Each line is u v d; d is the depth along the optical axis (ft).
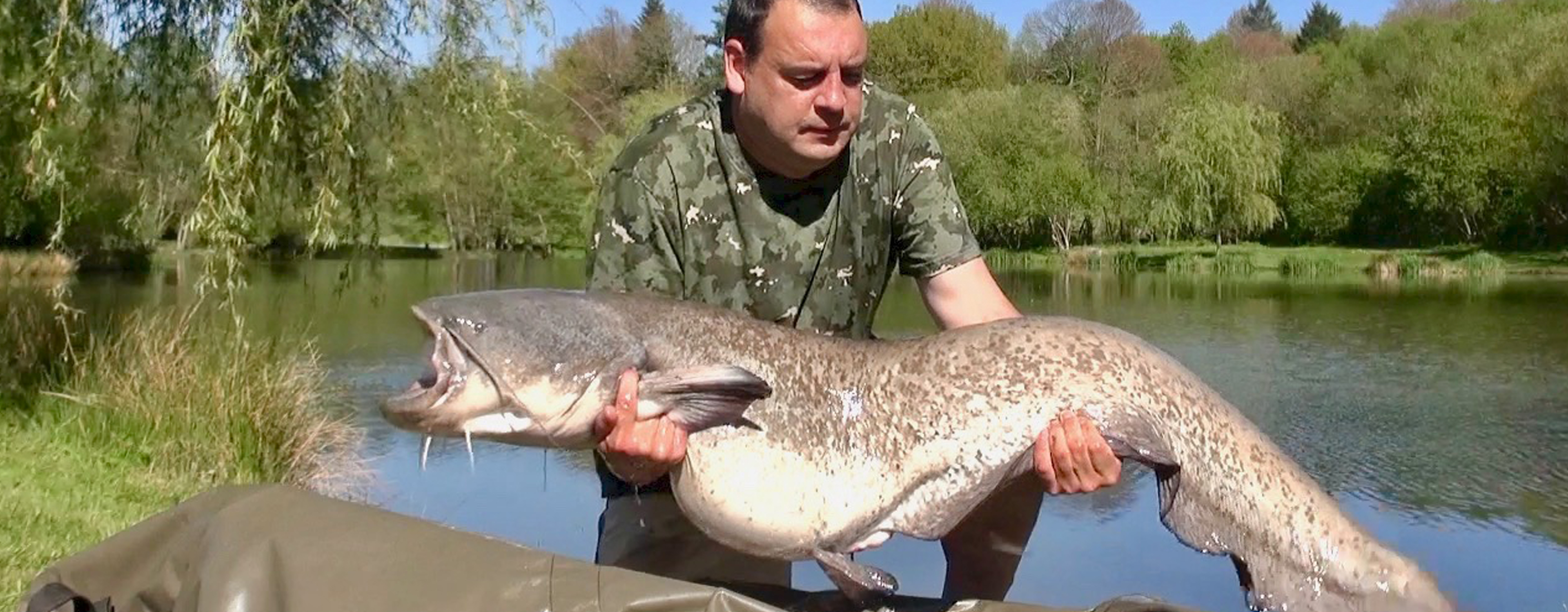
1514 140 145.28
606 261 11.81
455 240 42.39
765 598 11.54
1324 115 172.76
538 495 26.61
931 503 10.89
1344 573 11.30
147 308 39.86
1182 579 21.85
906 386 10.90
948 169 12.45
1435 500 29.48
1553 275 116.67
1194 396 11.15
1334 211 165.07
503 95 29.58
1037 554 23.18
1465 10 189.88
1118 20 186.29
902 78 187.93
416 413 10.01
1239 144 148.36
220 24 28.22
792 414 10.78
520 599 9.18
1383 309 79.77
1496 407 41.73
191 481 23.81
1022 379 10.79
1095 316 75.20
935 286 12.35
